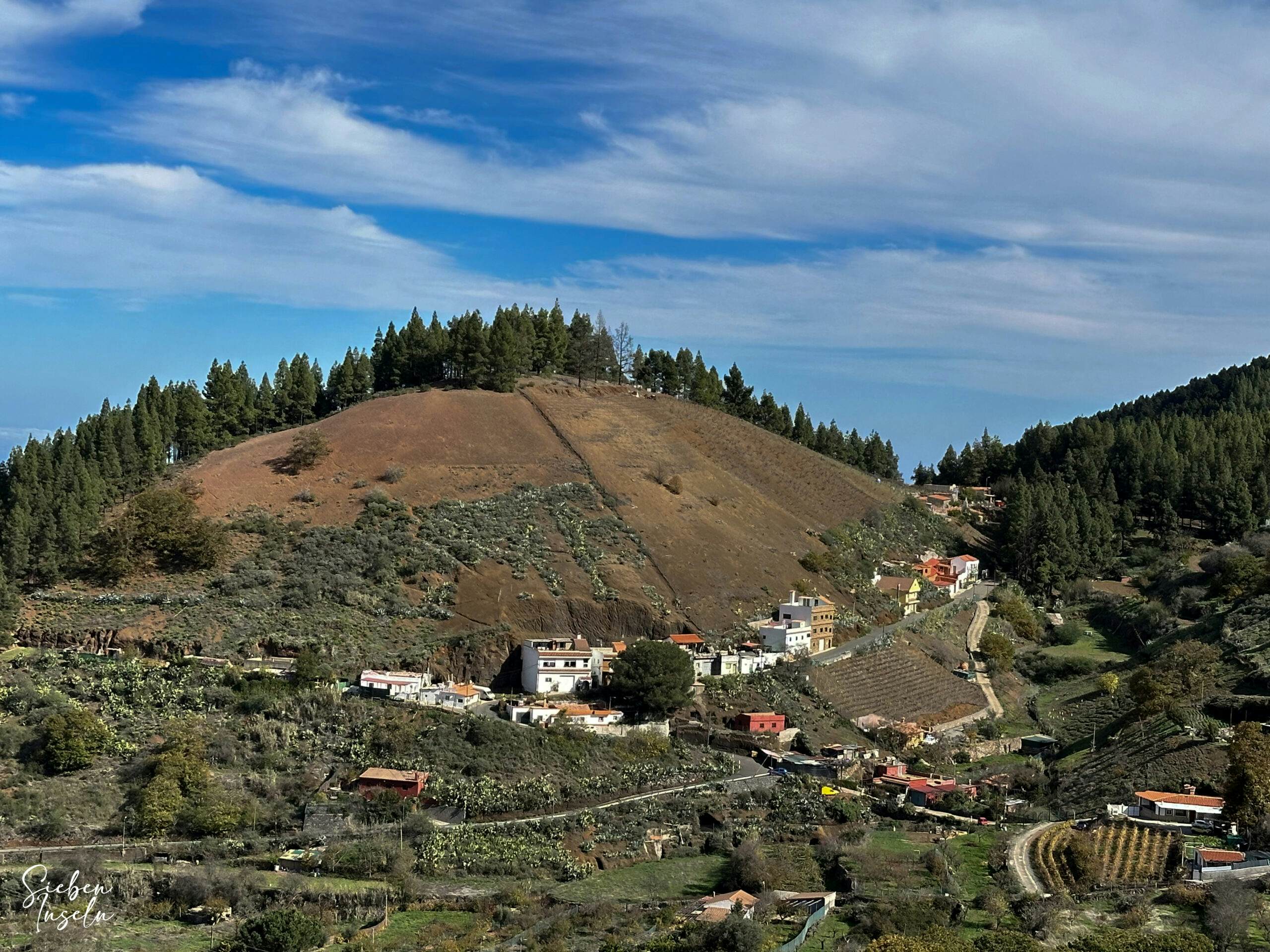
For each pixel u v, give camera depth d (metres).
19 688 122.75
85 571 153.25
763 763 140.75
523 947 89.25
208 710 126.25
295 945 87.25
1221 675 149.50
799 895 100.75
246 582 153.25
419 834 111.19
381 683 134.38
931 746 153.25
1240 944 84.75
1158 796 117.38
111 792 111.56
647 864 112.69
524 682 150.75
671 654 146.12
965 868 106.75
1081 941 83.50
